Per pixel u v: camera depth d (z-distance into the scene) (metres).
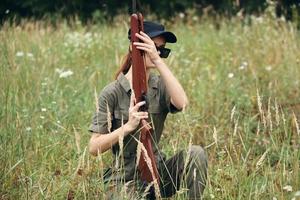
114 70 9.77
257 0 17.92
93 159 6.61
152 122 5.52
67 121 7.78
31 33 12.72
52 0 19.28
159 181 5.64
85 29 14.35
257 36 11.84
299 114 8.25
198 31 14.13
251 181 6.02
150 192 5.55
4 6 19.77
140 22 5.45
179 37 13.07
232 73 9.78
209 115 8.41
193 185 5.56
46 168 6.77
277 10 15.21
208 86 9.34
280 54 10.62
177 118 7.84
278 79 9.63
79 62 10.82
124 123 5.62
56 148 6.98
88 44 11.82
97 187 5.76
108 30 14.03
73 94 8.62
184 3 19.59
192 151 5.58
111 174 5.78
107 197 5.62
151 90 5.62
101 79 9.19
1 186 6.16
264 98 8.84
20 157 6.59
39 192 5.95
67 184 6.20
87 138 7.25
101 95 5.63
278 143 7.06
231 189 5.94
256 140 7.16
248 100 8.71
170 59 10.10
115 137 5.47
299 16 13.97
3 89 8.05
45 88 8.83
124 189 5.30
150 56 5.45
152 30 5.55
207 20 15.58
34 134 7.13
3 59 9.09
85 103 8.34
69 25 16.95
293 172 6.17
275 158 7.09
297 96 9.09
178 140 6.95
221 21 15.91
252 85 9.41
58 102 8.24
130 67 5.66
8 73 8.54
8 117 7.15
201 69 10.41
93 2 19.31
